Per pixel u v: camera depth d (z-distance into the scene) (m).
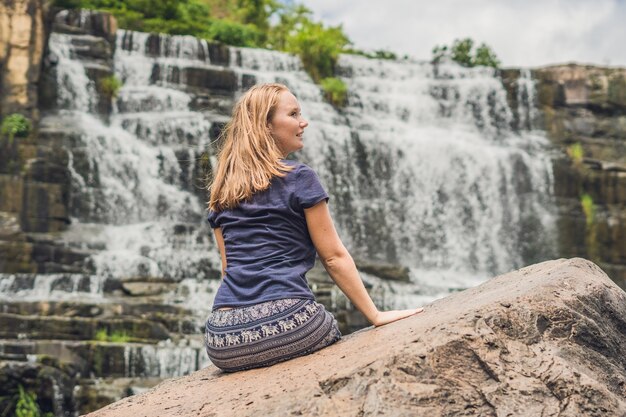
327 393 3.12
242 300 3.83
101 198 24.38
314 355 3.73
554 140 31.89
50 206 22.84
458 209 29.72
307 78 31.28
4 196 22.27
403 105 31.81
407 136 30.27
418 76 32.75
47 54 25.92
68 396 15.70
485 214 29.88
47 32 25.44
